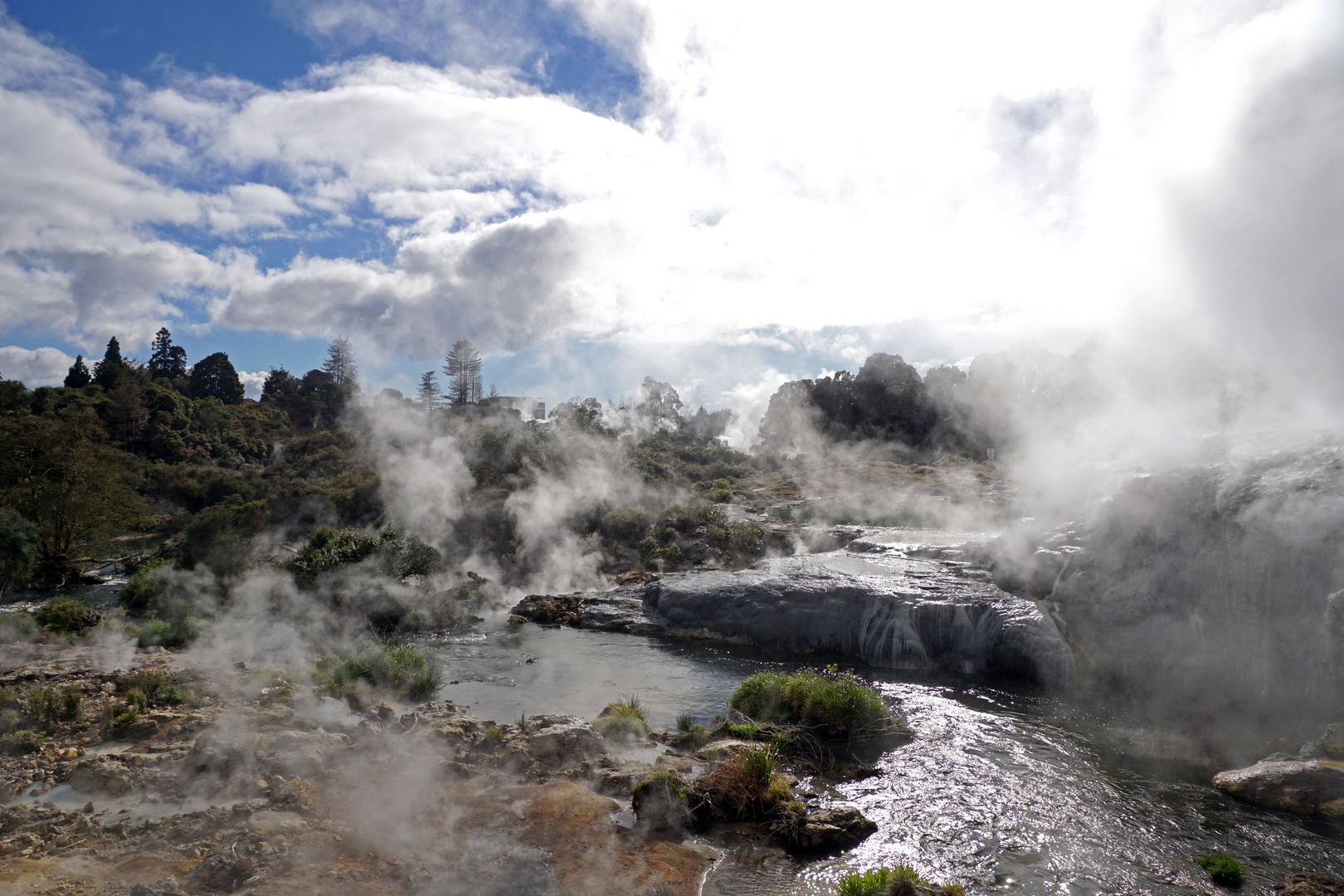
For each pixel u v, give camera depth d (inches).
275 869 377.4
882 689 844.6
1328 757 547.8
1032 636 880.9
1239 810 516.1
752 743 612.1
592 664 946.7
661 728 690.8
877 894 388.2
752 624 1068.5
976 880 423.2
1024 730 693.9
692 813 486.6
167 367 5812.0
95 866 376.8
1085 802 528.1
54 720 608.1
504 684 840.9
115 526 1780.3
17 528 1408.7
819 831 462.9
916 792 545.3
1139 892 411.8
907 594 998.4
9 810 435.8
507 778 539.2
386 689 777.6
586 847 437.7
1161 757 620.4
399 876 387.9
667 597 1168.2
